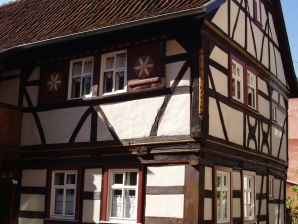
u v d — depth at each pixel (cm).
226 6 1112
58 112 1162
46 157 1162
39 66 1224
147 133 998
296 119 2356
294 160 2323
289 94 1722
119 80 1087
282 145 1555
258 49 1340
